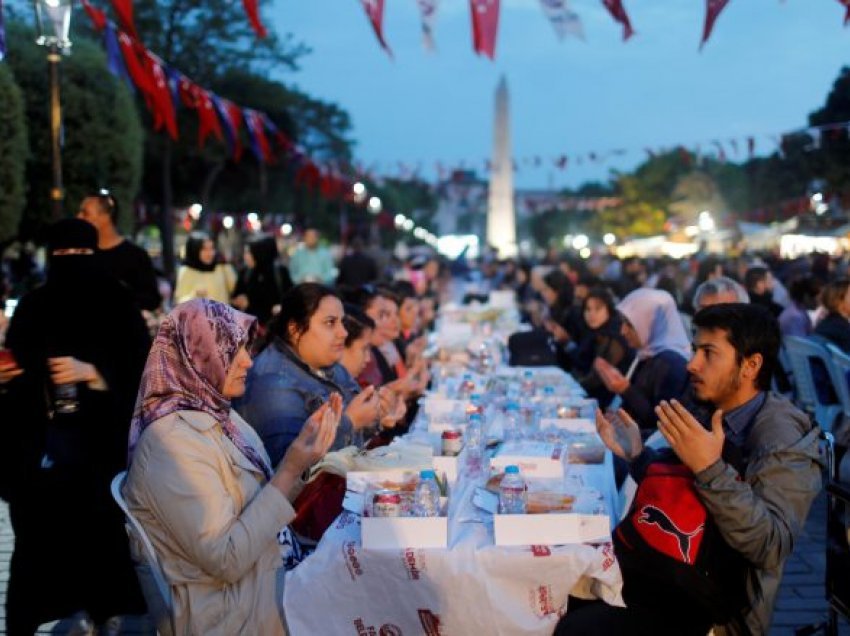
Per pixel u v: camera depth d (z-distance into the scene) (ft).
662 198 187.83
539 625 9.64
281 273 39.88
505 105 182.39
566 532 9.84
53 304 12.96
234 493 9.86
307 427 10.00
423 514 10.16
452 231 476.54
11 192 48.06
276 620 9.87
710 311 10.72
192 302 10.11
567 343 34.14
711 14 15.33
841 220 88.12
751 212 129.08
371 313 22.59
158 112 31.86
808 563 18.30
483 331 35.63
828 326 25.12
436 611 9.76
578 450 14.26
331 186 92.22
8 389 12.74
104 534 12.63
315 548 11.30
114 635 13.39
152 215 136.56
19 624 12.39
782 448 10.00
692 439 9.43
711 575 9.78
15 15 60.29
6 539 19.60
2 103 46.91
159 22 99.04
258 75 118.93
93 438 12.80
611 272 64.69
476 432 14.38
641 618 9.73
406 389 19.07
